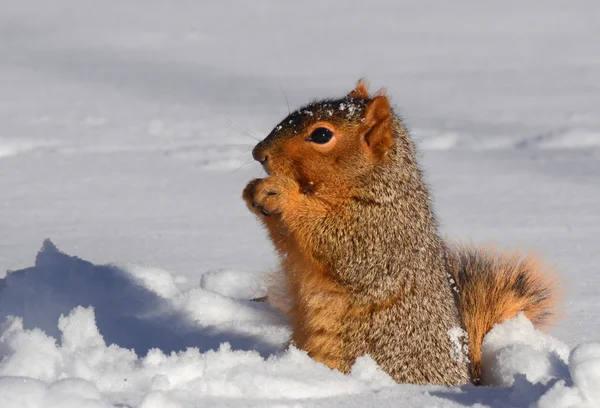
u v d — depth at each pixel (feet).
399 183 24.63
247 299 31.89
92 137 65.57
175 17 144.77
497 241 40.24
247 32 130.72
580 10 149.38
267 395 20.52
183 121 70.44
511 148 61.77
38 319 25.66
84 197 49.16
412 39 124.57
